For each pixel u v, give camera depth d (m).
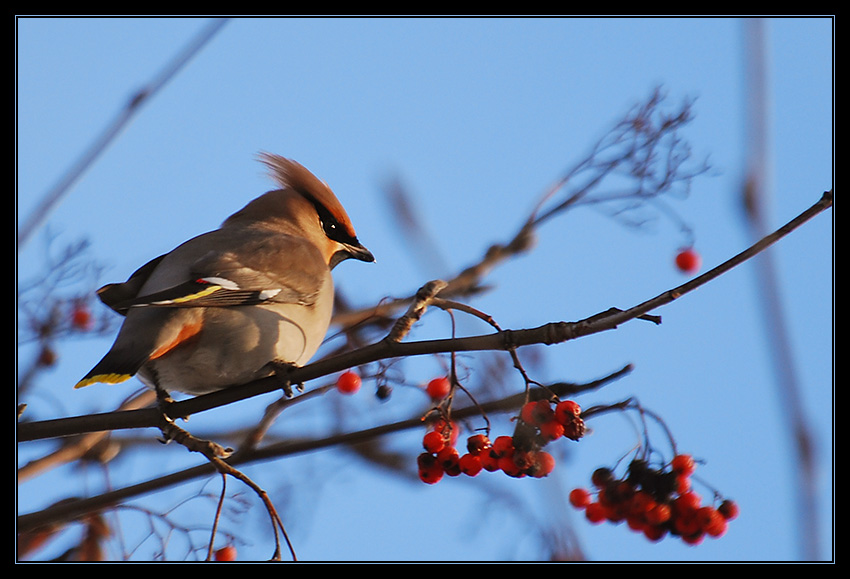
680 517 6.66
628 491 6.77
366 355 7.27
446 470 6.99
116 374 8.11
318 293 9.60
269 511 7.05
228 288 8.90
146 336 8.37
